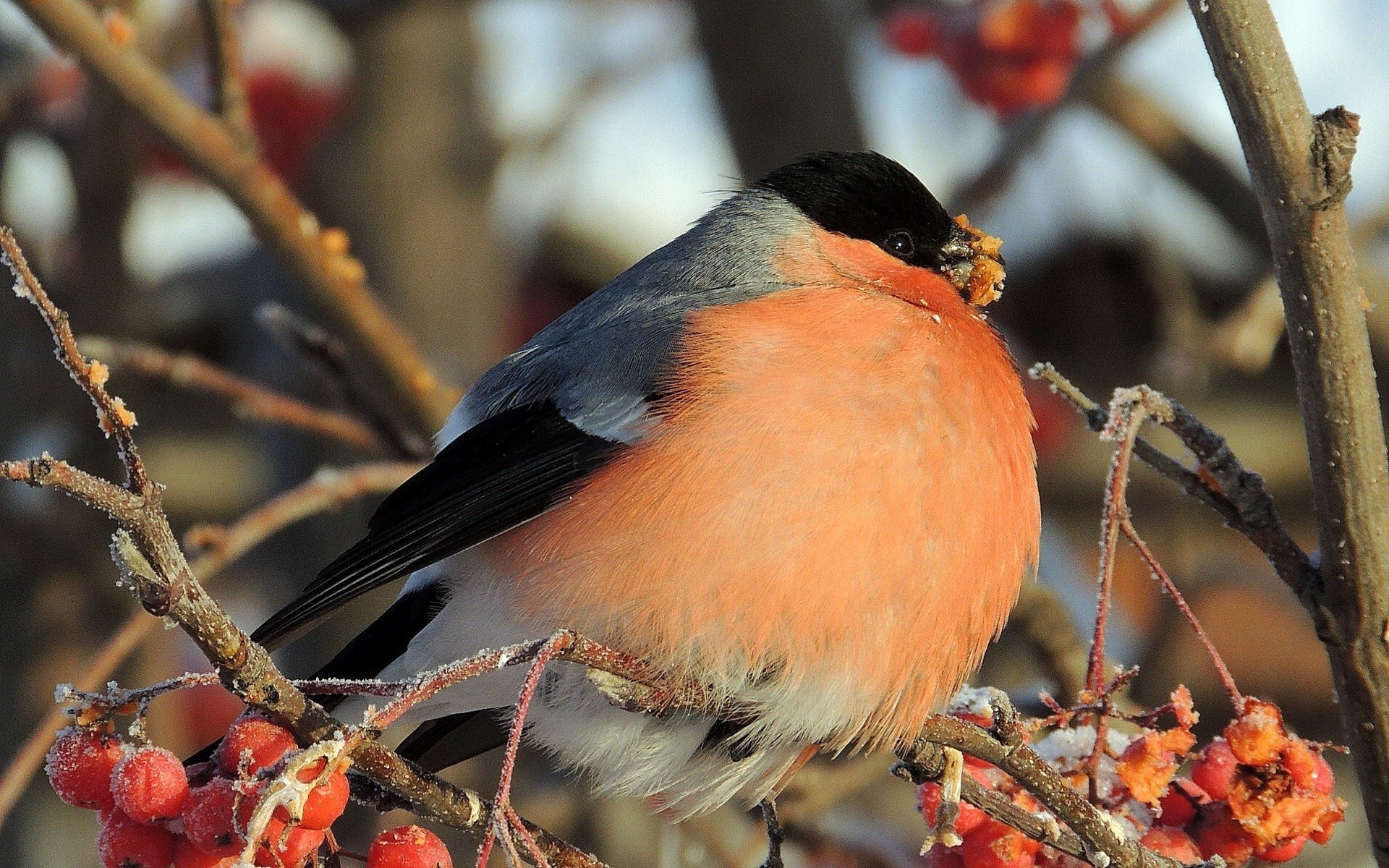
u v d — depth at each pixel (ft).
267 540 43.88
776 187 25.76
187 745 41.50
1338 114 18.29
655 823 36.32
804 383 21.27
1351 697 19.48
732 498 20.65
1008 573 22.54
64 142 39.04
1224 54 18.48
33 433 40.24
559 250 51.01
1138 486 42.32
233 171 28.37
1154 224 42.86
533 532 21.77
